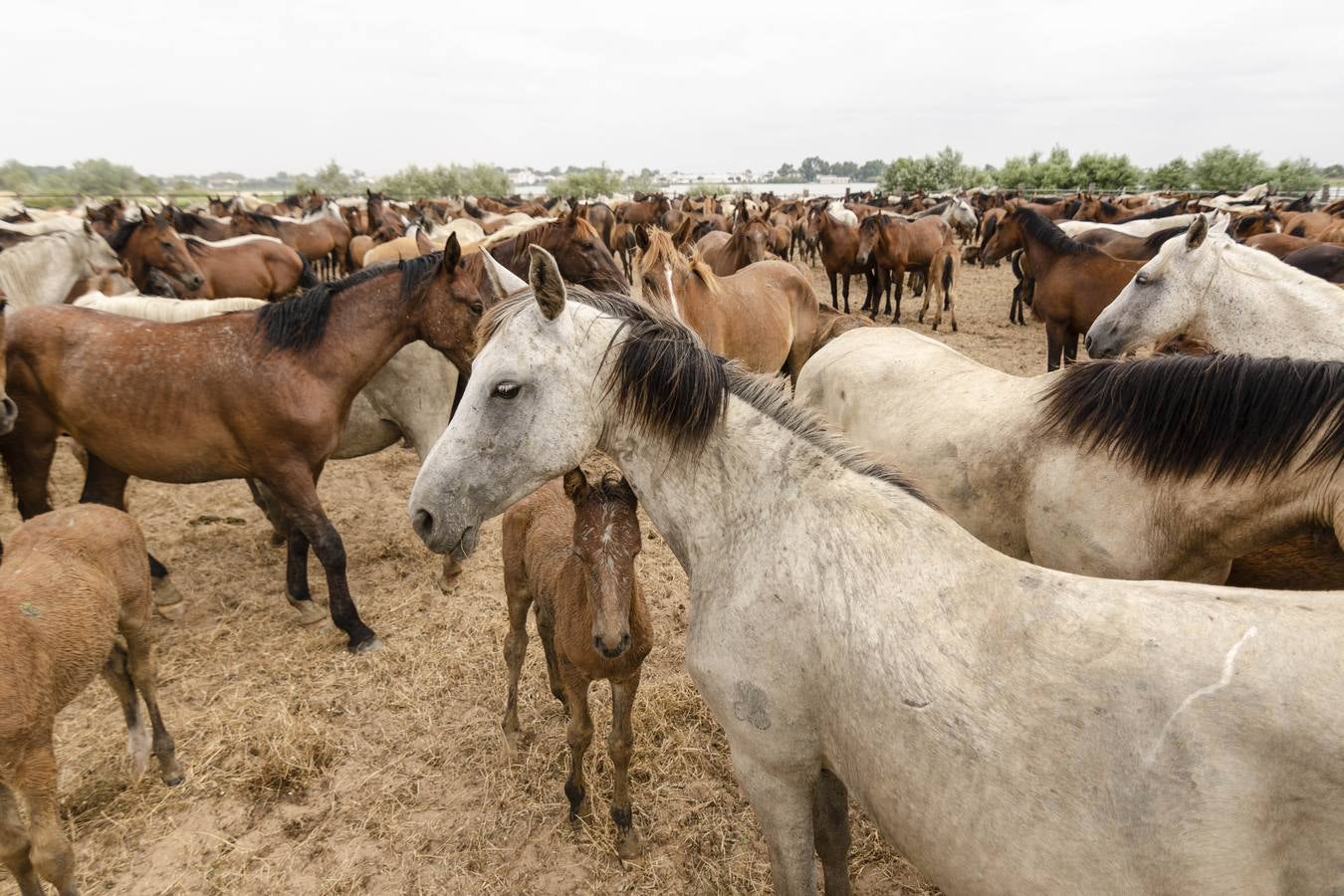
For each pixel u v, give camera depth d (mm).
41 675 2666
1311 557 2334
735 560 1976
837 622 1742
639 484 2143
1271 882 1345
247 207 26516
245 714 3928
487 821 3307
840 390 3830
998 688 1534
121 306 5598
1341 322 3264
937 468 3041
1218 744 1342
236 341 4148
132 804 3367
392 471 7402
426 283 4379
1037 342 12117
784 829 2082
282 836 3227
